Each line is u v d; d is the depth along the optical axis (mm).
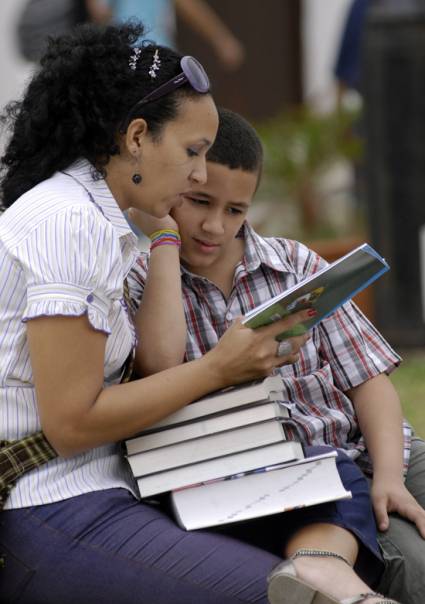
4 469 7734
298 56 29547
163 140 8039
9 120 8414
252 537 8211
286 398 9094
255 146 8961
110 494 7879
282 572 7312
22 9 21594
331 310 7941
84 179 8070
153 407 7789
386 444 9008
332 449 8344
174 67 8094
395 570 8352
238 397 7910
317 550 7672
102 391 7766
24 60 21781
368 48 17656
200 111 8109
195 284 9094
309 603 7344
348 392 9430
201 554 7617
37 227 7699
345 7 28797
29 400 7828
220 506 7859
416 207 17812
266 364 7930
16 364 7777
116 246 7758
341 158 23578
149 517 7836
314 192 23953
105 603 7711
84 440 7684
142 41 8211
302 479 7859
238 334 7859
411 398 15594
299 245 9453
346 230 23438
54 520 7758
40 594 7805
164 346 8570
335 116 23891
